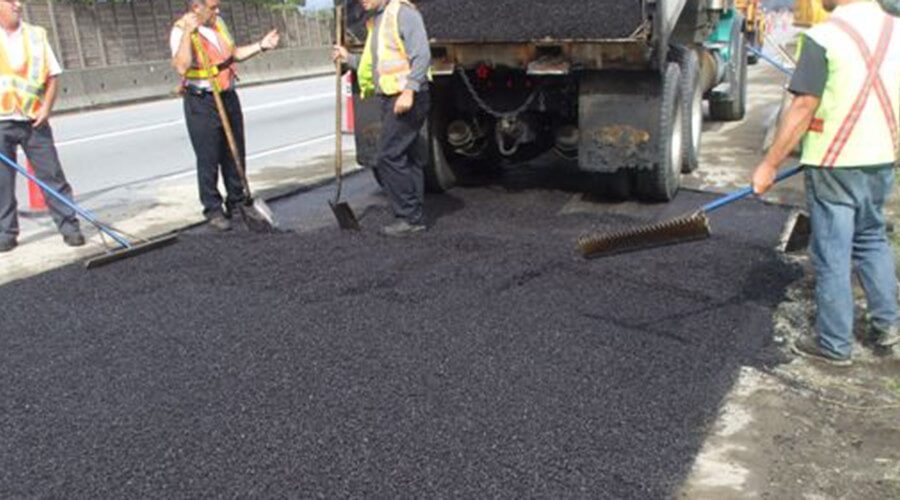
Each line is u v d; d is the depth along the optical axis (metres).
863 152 3.43
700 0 7.11
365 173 8.09
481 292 4.45
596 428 3.09
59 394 3.47
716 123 10.30
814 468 2.88
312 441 3.03
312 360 3.69
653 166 6.01
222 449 3.00
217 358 3.75
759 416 3.21
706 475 2.82
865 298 4.17
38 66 5.58
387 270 4.86
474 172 7.43
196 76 5.68
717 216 5.90
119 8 19.89
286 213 6.56
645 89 5.79
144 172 8.83
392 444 2.99
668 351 3.72
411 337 3.90
